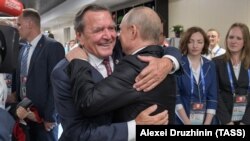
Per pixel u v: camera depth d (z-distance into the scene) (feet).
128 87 3.61
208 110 8.20
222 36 19.62
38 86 7.80
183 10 24.14
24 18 7.75
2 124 3.14
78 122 3.87
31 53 7.95
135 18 3.95
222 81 8.33
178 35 22.71
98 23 4.08
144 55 3.88
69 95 3.92
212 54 15.55
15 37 3.56
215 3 20.25
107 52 4.22
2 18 3.77
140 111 3.70
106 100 3.53
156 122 3.71
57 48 7.90
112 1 32.17
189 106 8.11
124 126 3.71
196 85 8.11
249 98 8.22
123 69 3.71
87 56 4.23
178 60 4.11
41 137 7.88
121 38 4.10
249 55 8.24
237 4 18.15
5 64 3.42
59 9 45.27
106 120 3.91
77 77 3.75
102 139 3.72
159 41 4.20
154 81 3.68
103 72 4.38
